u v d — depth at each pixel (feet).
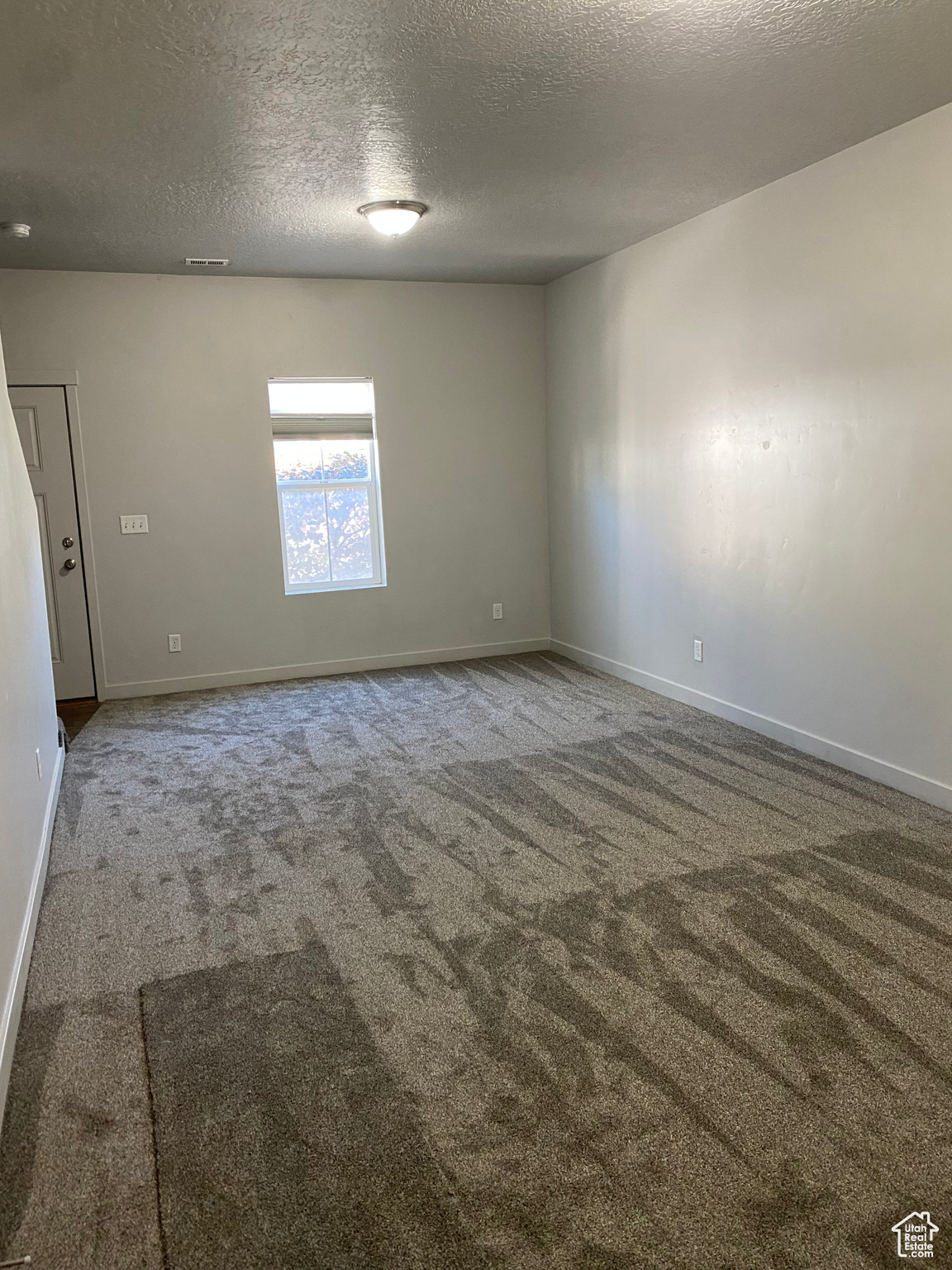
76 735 15.92
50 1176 5.92
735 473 14.53
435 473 20.13
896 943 8.32
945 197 10.37
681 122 10.41
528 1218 5.45
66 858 10.79
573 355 19.31
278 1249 5.29
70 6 7.26
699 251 14.83
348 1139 6.16
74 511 17.75
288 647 19.58
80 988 8.07
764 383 13.67
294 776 13.43
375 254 16.49
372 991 7.89
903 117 10.58
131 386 17.74
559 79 9.05
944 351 10.63
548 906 9.25
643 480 17.17
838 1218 5.38
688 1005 7.49
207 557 18.71
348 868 10.30
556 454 20.51
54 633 17.99
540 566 21.36
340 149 10.89
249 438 18.63
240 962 8.41
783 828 10.93
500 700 17.26
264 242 15.28
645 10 7.68
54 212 13.01
